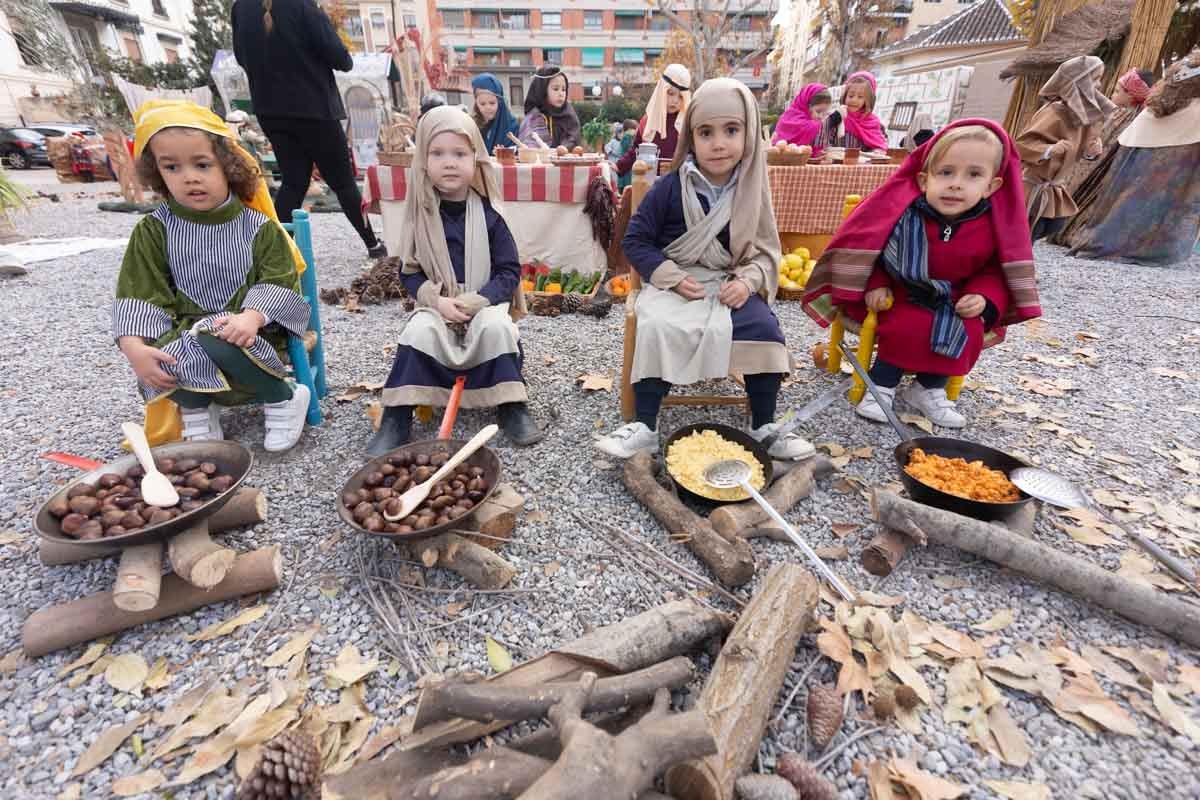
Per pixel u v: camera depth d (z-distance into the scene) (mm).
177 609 1618
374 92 13867
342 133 4816
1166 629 1577
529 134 6621
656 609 1515
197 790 1223
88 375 3227
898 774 1224
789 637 1420
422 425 2748
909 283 2574
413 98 10664
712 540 1833
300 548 1909
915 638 1563
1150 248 5645
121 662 1475
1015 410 2912
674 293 2436
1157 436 2656
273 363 2281
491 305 2547
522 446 2561
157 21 27547
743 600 1720
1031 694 1432
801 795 1152
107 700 1407
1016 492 1960
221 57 14148
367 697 1432
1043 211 4844
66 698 1410
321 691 1434
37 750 1297
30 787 1218
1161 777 1247
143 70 20688
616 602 1729
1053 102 4703
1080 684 1432
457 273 2602
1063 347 3748
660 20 40625
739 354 2301
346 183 5059
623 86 37844
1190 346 3721
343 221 8305
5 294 4590
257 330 2248
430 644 1565
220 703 1380
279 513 2080
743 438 2305
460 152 2373
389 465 1946
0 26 20641
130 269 2189
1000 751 1294
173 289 2303
